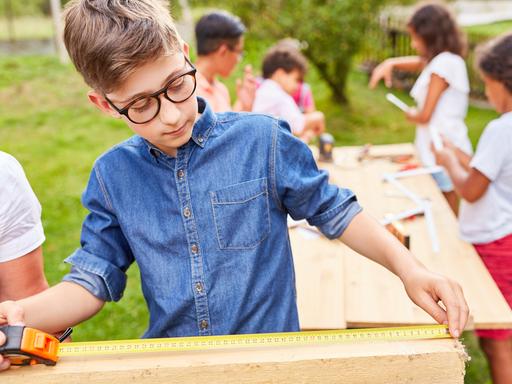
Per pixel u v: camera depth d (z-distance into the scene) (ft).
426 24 12.39
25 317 4.29
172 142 4.29
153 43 3.93
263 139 4.75
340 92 24.89
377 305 6.90
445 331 3.87
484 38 24.90
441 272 7.64
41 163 20.16
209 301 4.78
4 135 22.88
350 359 3.63
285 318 4.95
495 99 8.85
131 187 4.85
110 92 4.11
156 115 4.12
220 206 4.73
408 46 26.14
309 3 20.92
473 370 10.28
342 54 21.66
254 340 3.86
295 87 12.64
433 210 9.29
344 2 20.79
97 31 4.00
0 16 50.57
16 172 5.02
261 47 22.22
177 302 4.80
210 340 3.88
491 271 8.99
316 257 7.97
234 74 29.19
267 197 4.77
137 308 12.33
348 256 7.97
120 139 22.40
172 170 4.75
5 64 33.01
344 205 4.73
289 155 4.78
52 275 13.50
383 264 4.53
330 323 6.59
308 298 7.06
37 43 40.42
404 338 3.81
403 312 6.74
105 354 3.78
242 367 3.64
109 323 11.85
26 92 28.09
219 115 4.91
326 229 4.78
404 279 4.23
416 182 10.34
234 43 10.85
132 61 3.91
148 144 4.72
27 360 3.67
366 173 10.82
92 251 4.89
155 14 4.13
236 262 4.76
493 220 8.84
